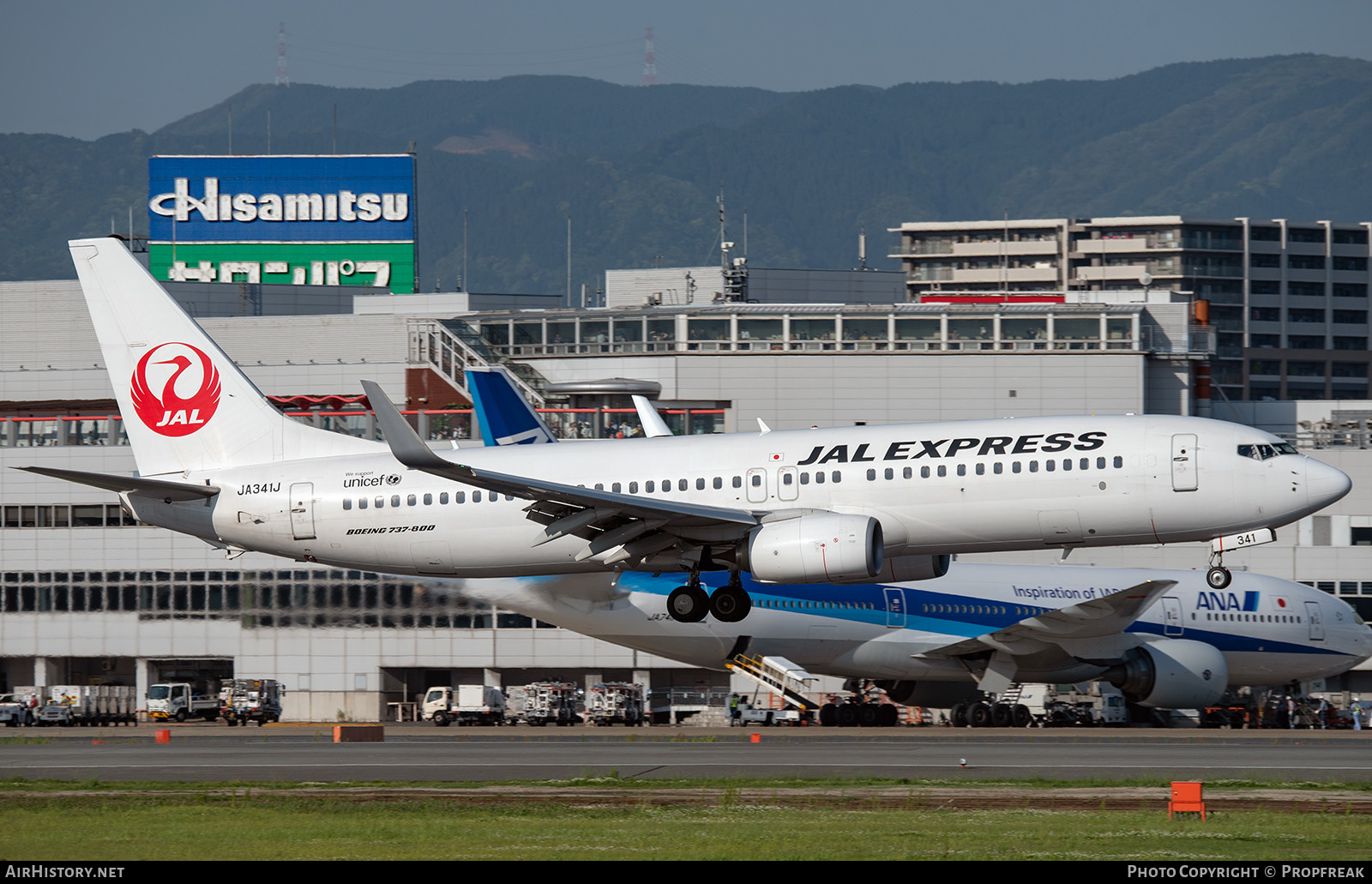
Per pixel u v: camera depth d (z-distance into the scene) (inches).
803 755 6520.7
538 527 6619.1
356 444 7052.2
